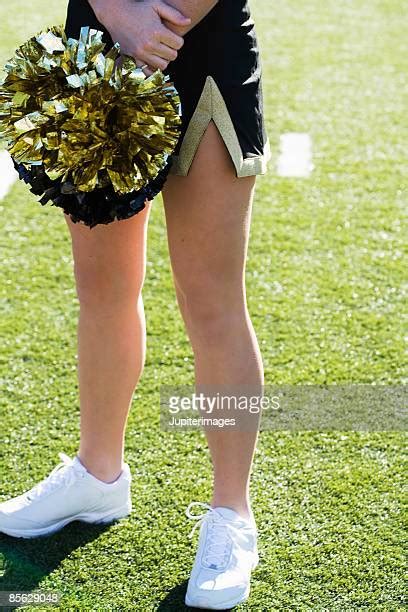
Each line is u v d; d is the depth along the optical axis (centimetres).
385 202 718
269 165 777
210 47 327
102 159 310
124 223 355
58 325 559
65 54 310
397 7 1245
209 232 343
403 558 388
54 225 680
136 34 320
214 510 380
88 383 388
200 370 369
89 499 401
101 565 385
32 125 314
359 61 1036
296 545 395
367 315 568
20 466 443
